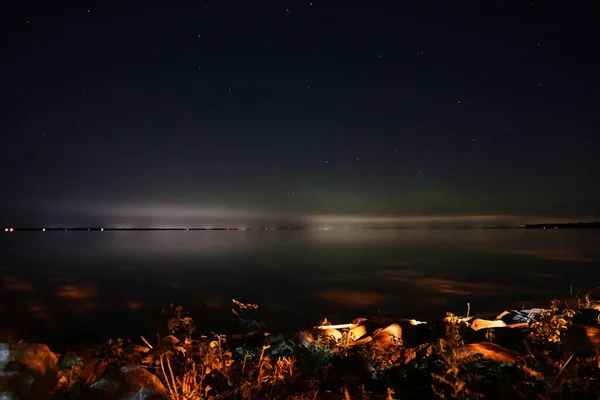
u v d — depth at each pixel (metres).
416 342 7.68
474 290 22.31
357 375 5.36
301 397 4.46
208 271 32.34
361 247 66.19
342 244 77.88
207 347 4.07
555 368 4.27
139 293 22.00
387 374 5.49
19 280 27.30
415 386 5.05
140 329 13.75
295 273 30.75
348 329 9.38
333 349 6.59
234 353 6.54
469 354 4.86
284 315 16.23
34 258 45.62
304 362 5.71
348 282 25.80
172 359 4.96
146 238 128.62
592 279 26.08
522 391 4.04
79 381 3.96
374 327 9.77
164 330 5.60
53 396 3.44
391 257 45.00
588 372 4.59
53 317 16.17
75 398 3.43
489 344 5.52
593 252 50.25
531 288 22.66
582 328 5.58
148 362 5.04
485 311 16.80
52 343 11.66
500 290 22.19
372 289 22.86
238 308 17.39
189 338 4.45
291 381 5.05
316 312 16.94
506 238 103.25
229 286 24.30
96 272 31.86
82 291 22.59
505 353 5.20
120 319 15.68
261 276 29.02
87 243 87.44
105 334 13.18
